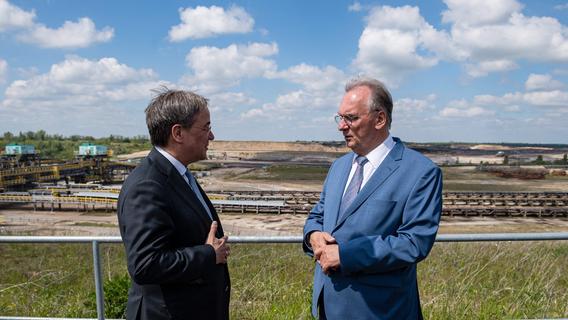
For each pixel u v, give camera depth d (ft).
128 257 7.29
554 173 297.53
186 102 7.98
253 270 20.99
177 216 7.75
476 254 21.91
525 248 27.37
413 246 7.89
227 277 8.98
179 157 8.20
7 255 37.06
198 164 370.32
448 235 10.14
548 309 15.08
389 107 8.79
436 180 8.36
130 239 7.27
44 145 520.01
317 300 9.08
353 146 8.95
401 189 8.36
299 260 23.85
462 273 18.48
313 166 369.50
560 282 18.30
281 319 15.16
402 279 8.41
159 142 8.16
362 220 8.43
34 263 33.24
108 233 89.25
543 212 134.82
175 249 7.61
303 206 136.98
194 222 7.93
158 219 7.38
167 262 7.23
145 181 7.52
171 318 7.77
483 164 409.69
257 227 111.75
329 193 9.51
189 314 7.89
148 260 7.13
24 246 42.55
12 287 20.42
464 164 416.67
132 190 7.50
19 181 194.70
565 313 14.85
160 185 7.59
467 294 16.10
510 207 137.39
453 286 16.72
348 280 8.40
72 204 158.30
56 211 147.23
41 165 246.47
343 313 8.40
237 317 15.55
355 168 9.38
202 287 8.04
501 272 18.74
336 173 9.72
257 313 15.75
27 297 19.08
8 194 158.20
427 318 14.60
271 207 138.51
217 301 8.32
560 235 10.03
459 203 148.46
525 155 595.47
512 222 124.36
